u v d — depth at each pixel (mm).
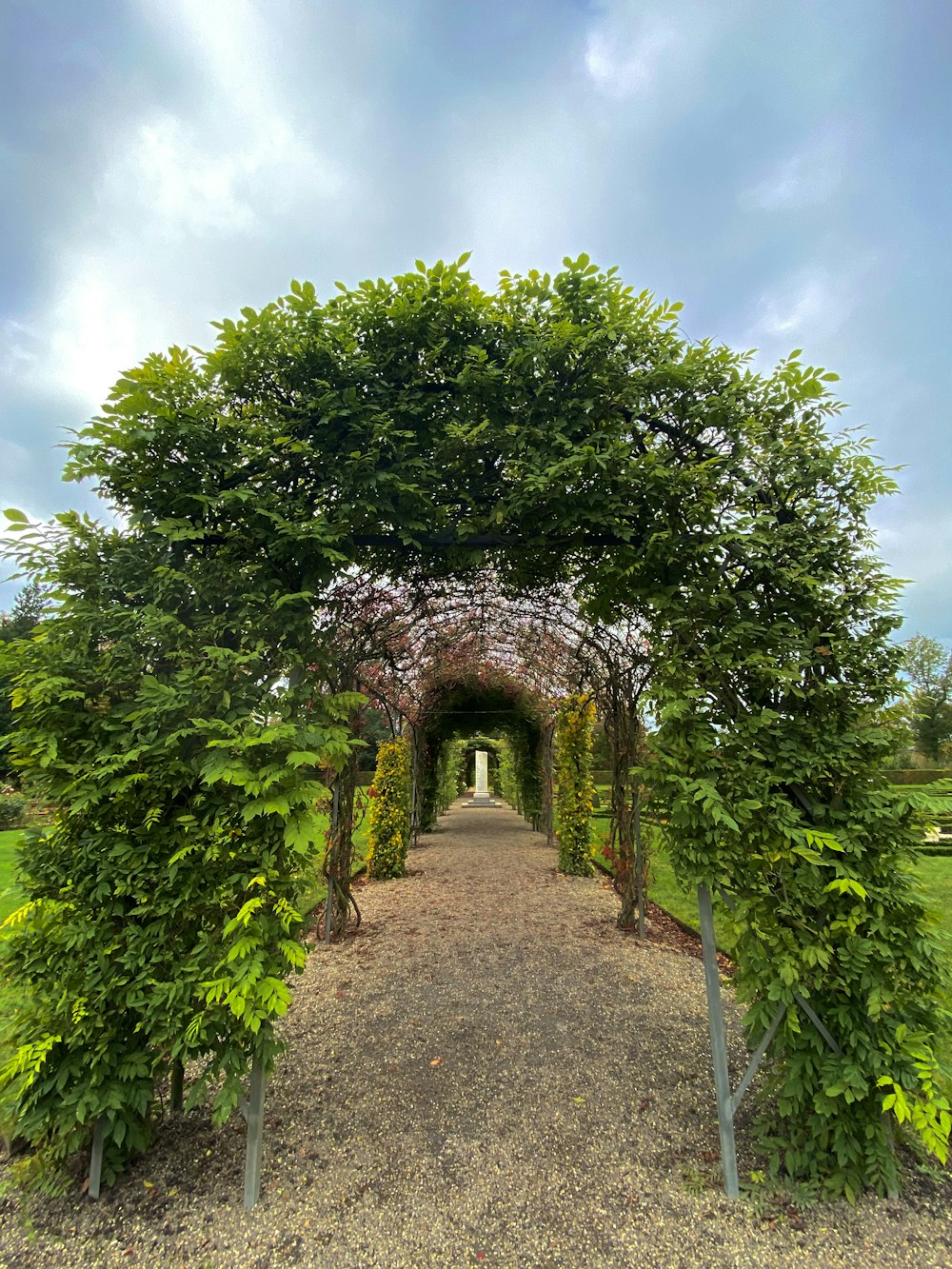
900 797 2021
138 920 2057
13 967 1962
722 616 2350
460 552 2717
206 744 2074
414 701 9094
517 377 2475
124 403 2109
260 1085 2006
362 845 10445
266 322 2314
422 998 3824
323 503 2436
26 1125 1855
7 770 2076
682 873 2205
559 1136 2340
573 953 4730
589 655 5875
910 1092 1853
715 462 2365
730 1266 1676
